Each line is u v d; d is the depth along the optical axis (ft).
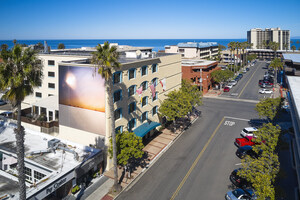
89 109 104.47
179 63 170.09
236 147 122.93
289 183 89.20
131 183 92.12
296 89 97.86
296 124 79.87
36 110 143.23
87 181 94.38
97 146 105.50
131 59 139.03
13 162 90.94
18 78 56.59
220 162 107.24
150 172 99.81
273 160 73.36
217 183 90.94
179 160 109.70
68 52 185.37
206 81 255.09
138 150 91.30
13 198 70.74
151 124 131.23
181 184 90.58
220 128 151.43
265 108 134.92
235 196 78.02
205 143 128.47
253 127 140.26
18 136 58.75
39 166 86.58
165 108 136.26
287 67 271.90
